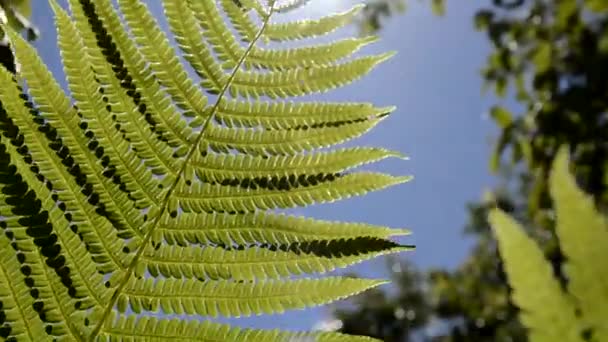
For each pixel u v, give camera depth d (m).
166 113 0.49
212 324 0.44
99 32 0.49
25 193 0.45
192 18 0.51
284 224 0.47
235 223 0.47
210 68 0.51
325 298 0.45
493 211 0.22
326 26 0.53
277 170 0.49
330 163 0.49
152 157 0.48
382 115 0.51
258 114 0.50
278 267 0.47
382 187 0.49
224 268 0.46
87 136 0.47
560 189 0.20
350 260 0.46
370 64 0.52
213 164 0.49
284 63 0.52
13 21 0.73
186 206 0.48
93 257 0.46
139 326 0.45
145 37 0.50
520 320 0.20
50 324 0.45
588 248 0.19
